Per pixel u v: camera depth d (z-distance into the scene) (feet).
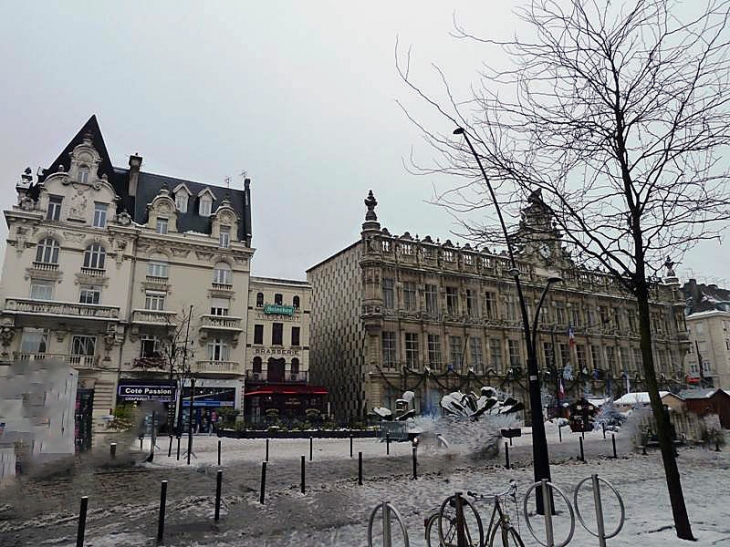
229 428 117.50
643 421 86.07
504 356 165.48
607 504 38.01
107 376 125.70
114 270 132.67
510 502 39.45
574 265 36.63
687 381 208.33
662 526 29.71
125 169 154.51
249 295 149.89
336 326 164.86
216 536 31.45
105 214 135.95
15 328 119.34
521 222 33.17
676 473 28.27
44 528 33.71
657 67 28.76
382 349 145.79
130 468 62.28
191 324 138.62
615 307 194.70
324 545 29.07
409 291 155.53
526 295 177.06
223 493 45.65
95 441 71.97
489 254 173.68
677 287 215.92
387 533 21.75
